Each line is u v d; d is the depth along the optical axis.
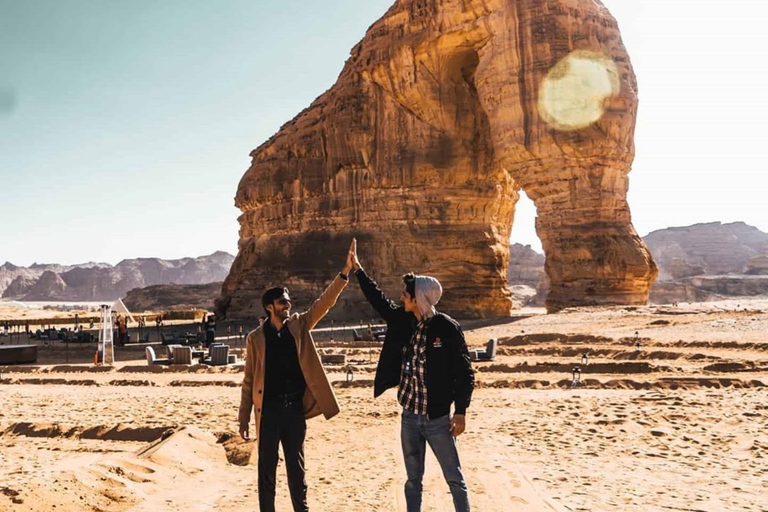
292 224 50.66
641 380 15.56
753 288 112.75
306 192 49.94
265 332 5.19
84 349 34.44
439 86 45.06
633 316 31.03
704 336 23.36
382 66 46.50
